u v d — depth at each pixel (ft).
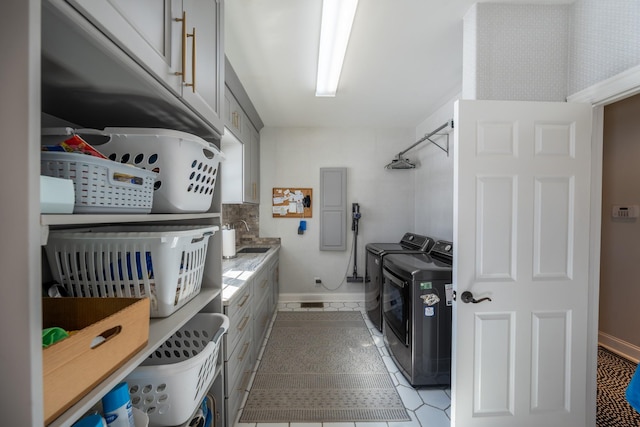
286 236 11.45
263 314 8.04
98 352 1.82
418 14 4.95
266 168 11.39
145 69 2.16
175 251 2.90
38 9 1.30
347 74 7.07
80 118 3.22
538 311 4.63
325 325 9.37
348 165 11.46
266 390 6.03
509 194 4.56
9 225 1.31
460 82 7.52
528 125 4.54
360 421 5.20
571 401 4.66
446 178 8.89
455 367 4.59
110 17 1.72
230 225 10.34
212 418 3.98
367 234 11.51
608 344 7.90
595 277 4.75
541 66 4.83
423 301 6.04
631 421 5.19
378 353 7.56
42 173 1.80
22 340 1.32
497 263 4.57
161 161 2.83
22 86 1.28
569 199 4.62
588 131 4.58
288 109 9.51
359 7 4.76
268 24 5.13
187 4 2.82
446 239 8.87
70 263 2.68
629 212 7.52
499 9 4.76
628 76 3.90
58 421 1.50
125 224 3.89
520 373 4.62
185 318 2.90
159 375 2.63
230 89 6.81
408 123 11.01
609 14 4.20
